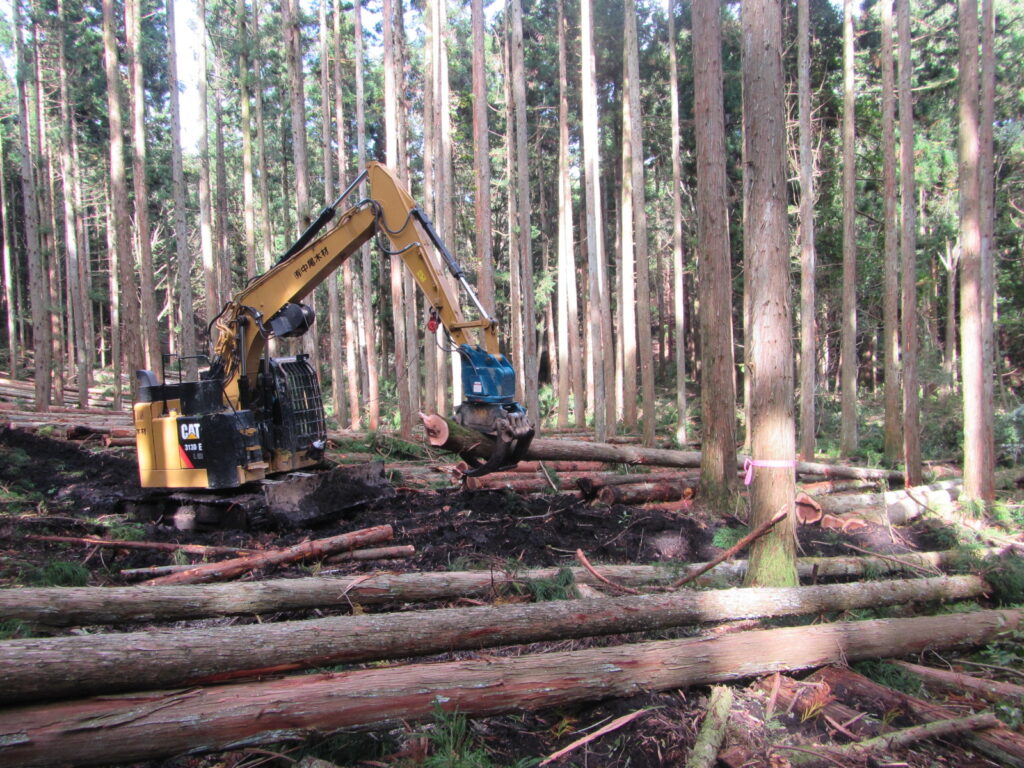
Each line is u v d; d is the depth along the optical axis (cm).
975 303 992
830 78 2012
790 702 424
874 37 2017
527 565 672
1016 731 417
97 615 421
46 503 964
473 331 747
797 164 1895
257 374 877
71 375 2764
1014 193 2092
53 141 2528
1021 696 443
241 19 1812
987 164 1077
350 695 353
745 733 393
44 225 1997
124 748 312
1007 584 605
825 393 2105
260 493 839
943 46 1942
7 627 395
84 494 1057
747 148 550
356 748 354
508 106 1956
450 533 769
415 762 344
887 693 436
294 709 341
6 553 677
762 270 545
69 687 321
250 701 339
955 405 1664
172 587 453
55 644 325
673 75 1772
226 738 328
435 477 1173
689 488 974
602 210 2139
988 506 967
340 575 642
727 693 423
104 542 701
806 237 1384
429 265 748
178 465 850
